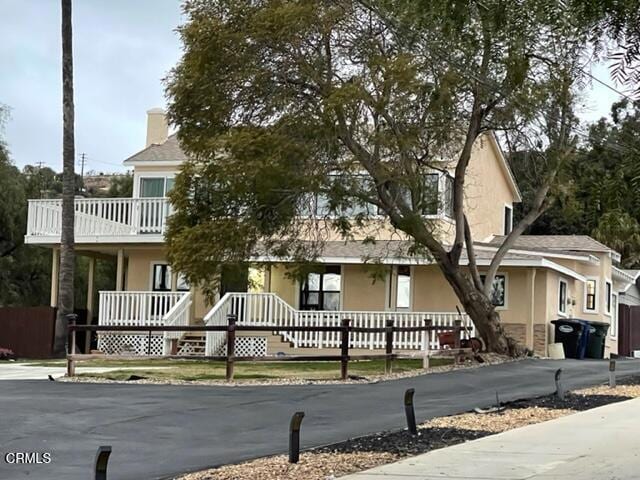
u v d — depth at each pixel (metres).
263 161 20.06
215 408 14.43
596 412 14.53
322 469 9.84
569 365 23.09
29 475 9.41
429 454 10.75
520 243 34.03
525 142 23.83
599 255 34.12
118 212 30.56
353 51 20.89
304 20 20.22
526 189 39.72
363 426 12.88
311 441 11.68
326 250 29.77
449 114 21.80
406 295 30.08
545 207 25.14
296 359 18.95
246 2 21.11
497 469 9.80
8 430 12.07
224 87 21.17
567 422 13.43
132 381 18.48
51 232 31.12
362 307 30.28
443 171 23.34
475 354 23.23
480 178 34.31
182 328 19.03
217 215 21.41
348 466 10.01
